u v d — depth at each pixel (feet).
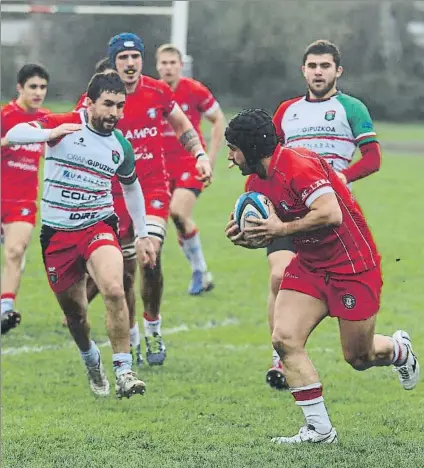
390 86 458.09
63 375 93.66
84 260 78.74
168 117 98.43
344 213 65.72
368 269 66.13
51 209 78.79
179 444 66.90
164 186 98.27
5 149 110.11
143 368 96.27
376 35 459.32
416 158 331.77
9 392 86.22
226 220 204.54
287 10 451.53
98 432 71.00
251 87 456.45
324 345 107.34
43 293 138.62
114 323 75.20
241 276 150.61
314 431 66.44
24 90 111.65
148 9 225.97
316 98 90.63
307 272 67.21
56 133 75.87
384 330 114.73
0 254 163.53
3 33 422.00
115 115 77.41
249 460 61.21
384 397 83.30
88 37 419.54
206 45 454.81
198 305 130.52
